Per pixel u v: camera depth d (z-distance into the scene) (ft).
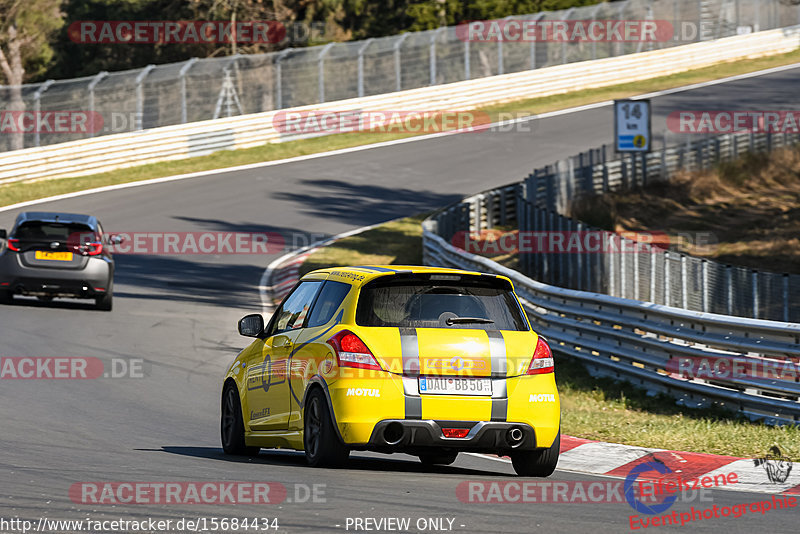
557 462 112.37
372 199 469.98
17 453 112.27
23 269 254.06
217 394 171.32
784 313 202.18
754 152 516.32
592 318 193.47
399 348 101.19
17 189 465.88
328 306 108.06
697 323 166.71
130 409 153.58
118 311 263.08
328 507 84.74
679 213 441.68
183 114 556.51
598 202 424.05
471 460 123.13
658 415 158.10
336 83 626.64
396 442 101.14
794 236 387.96
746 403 154.10
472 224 407.03
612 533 78.89
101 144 505.66
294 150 560.61
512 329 105.60
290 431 108.78
